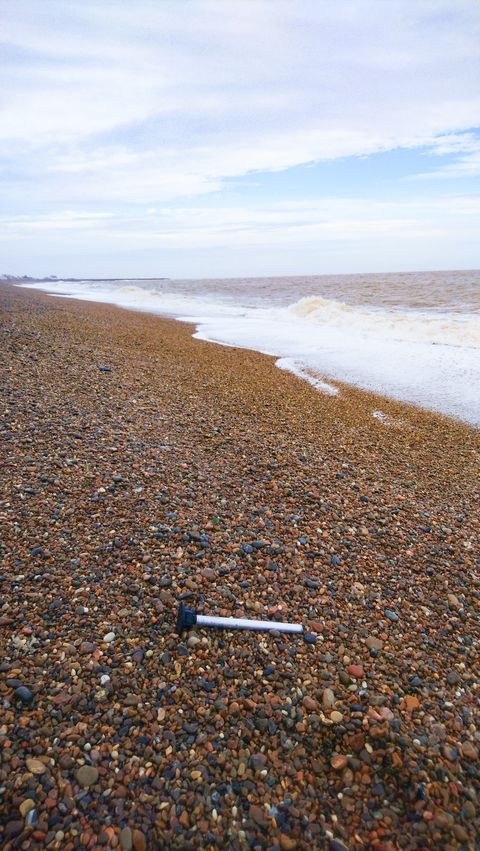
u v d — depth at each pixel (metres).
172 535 2.21
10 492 2.35
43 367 4.57
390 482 3.02
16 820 1.21
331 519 2.51
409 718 1.52
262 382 5.31
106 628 1.71
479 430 4.07
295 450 3.38
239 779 1.33
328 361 6.69
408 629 1.86
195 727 1.44
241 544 2.22
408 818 1.28
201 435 3.44
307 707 1.53
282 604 1.91
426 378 5.71
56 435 3.02
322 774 1.37
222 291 26.03
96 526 2.20
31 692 1.48
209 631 1.75
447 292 19.06
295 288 27.44
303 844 1.22
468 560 2.28
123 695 1.51
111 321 9.01
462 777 1.37
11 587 1.82
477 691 1.63
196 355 6.46
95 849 1.17
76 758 1.34
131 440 3.14
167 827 1.23
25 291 18.48
